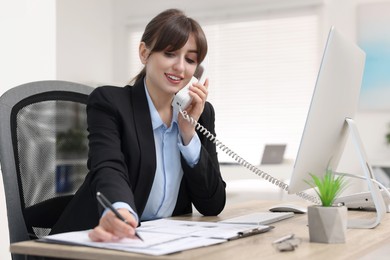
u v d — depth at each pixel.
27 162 1.43
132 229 1.02
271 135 6.04
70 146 1.56
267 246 1.05
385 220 1.51
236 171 5.32
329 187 1.14
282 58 6.00
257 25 6.12
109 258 0.93
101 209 1.14
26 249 1.00
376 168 5.01
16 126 1.43
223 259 0.92
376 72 5.41
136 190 1.45
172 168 1.56
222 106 6.29
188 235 1.11
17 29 2.41
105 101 1.47
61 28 6.05
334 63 1.32
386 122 5.39
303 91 5.89
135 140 1.45
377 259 2.75
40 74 2.52
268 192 4.08
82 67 6.33
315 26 5.82
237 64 6.21
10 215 1.34
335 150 1.53
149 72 1.51
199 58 1.52
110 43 6.76
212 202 1.59
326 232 1.10
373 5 5.46
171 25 1.45
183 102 1.51
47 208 1.47
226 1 6.25
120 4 6.77
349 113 1.52
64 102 1.58
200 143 1.56
